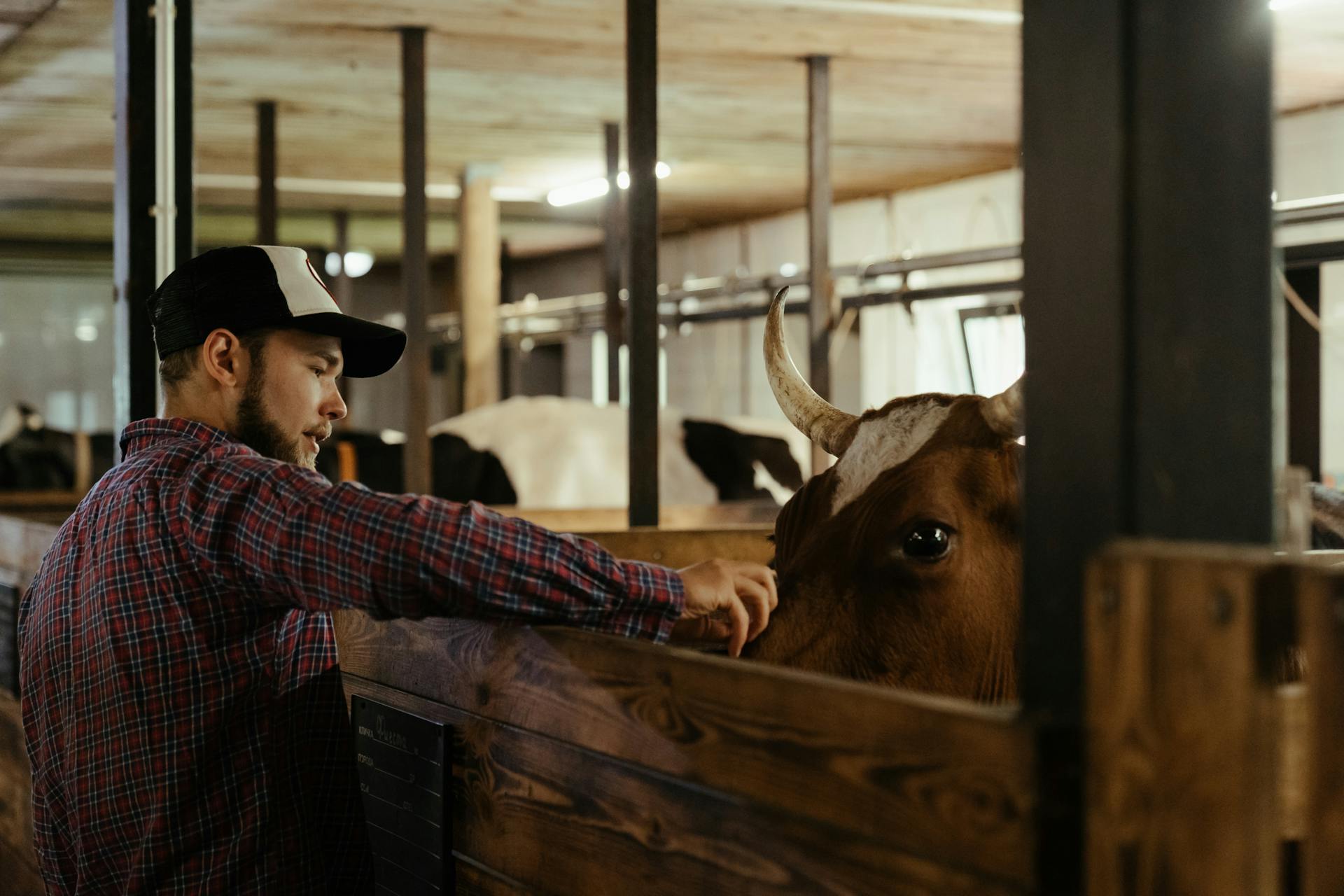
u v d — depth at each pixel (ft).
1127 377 3.78
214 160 34.83
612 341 30.50
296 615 6.60
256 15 21.68
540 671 5.99
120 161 12.63
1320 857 3.28
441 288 58.85
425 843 7.02
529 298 45.73
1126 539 3.77
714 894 4.85
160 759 5.90
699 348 48.55
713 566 5.82
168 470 6.05
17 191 39.78
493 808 6.40
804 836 4.44
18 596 13.30
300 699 6.64
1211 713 3.29
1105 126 3.83
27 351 57.31
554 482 24.95
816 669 7.13
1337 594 3.26
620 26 22.43
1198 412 3.88
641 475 13.83
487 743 6.45
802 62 25.46
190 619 5.89
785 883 4.52
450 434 25.63
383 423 61.21
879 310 41.11
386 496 5.38
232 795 6.04
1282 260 20.12
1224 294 3.93
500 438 25.43
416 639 7.24
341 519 5.33
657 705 5.16
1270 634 3.23
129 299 12.37
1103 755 3.56
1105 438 3.84
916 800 4.00
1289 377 21.04
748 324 45.62
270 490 5.63
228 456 5.94
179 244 12.69
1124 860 3.50
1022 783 3.66
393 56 24.41
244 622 6.01
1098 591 3.58
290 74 25.72
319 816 6.72
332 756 6.74
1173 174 3.83
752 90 27.81
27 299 57.21
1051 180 4.04
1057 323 4.02
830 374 25.44
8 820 13.32
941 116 30.53
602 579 5.45
